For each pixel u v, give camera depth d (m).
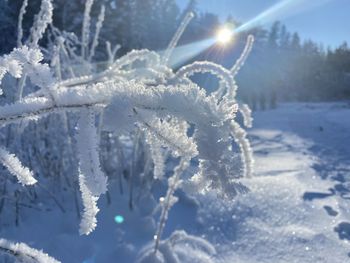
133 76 1.73
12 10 9.33
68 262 2.09
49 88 0.46
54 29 2.71
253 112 13.52
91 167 0.43
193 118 0.39
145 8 20.47
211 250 2.35
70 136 2.41
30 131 2.64
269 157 5.23
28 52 0.46
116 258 2.16
